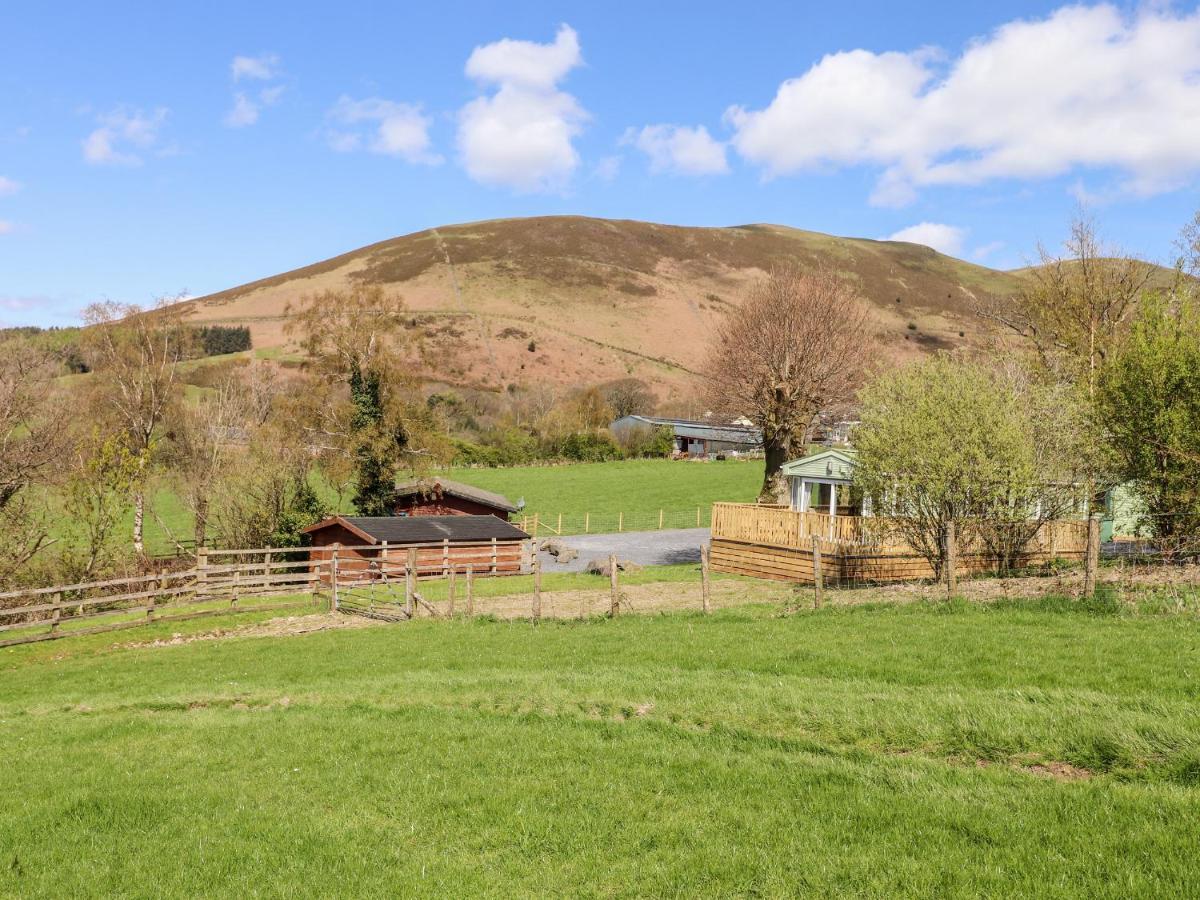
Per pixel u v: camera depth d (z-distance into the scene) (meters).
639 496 75.88
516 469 93.50
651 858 6.99
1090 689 10.20
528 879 6.85
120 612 27.00
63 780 10.38
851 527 29.47
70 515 34.69
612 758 9.51
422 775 9.47
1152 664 10.97
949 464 19.75
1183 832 6.25
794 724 9.98
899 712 9.67
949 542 17.62
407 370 55.22
